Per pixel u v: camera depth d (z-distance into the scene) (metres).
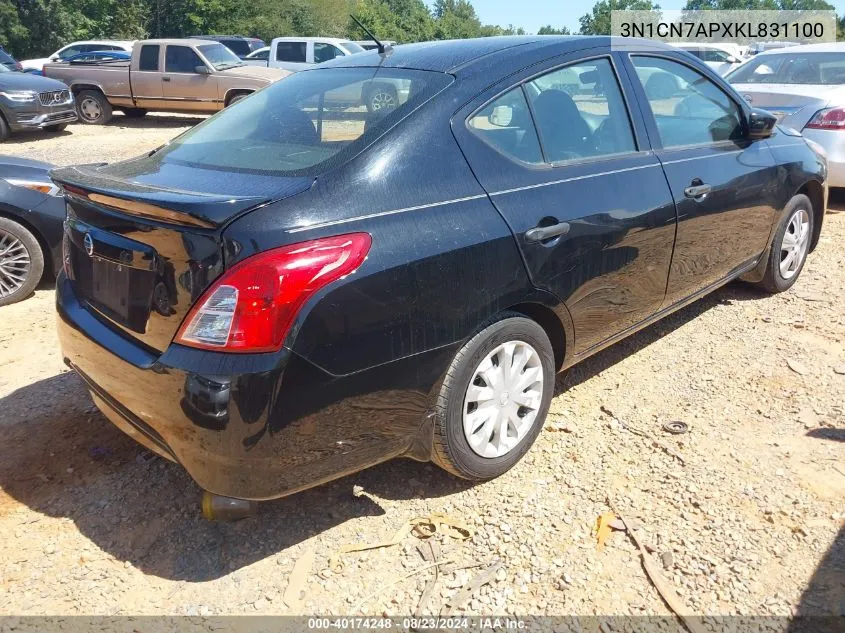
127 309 2.62
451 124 2.88
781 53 8.85
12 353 4.50
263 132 3.09
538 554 2.72
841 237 6.80
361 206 2.54
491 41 3.47
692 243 3.92
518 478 3.17
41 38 40.56
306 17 47.88
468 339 2.82
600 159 3.43
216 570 2.68
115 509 3.01
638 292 3.63
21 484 3.17
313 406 2.41
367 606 2.50
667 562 2.66
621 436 3.47
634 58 3.80
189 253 2.35
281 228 2.35
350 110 3.01
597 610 2.47
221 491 2.46
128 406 2.63
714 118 4.26
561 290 3.13
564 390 3.95
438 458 2.90
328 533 2.86
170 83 15.42
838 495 2.99
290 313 2.31
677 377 4.05
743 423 3.56
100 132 14.76
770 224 4.72
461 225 2.74
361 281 2.45
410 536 2.84
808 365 4.14
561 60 3.38
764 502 2.96
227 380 2.28
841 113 7.46
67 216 3.06
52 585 2.60
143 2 47.66
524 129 3.14
